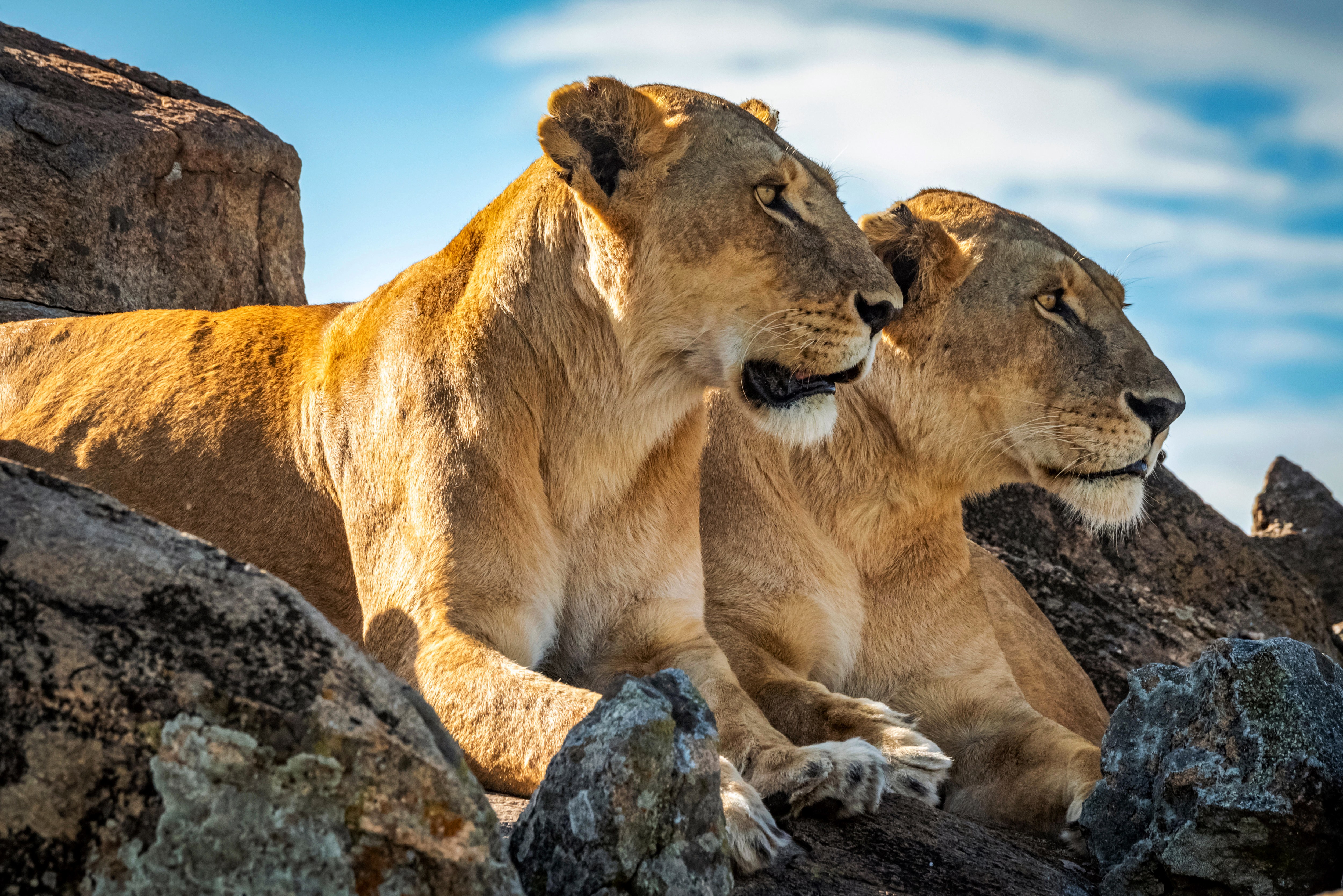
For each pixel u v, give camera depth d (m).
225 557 4.73
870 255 8.70
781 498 10.42
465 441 8.51
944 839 7.56
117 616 4.43
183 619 4.51
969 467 10.45
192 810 4.30
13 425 10.87
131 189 14.60
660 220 8.50
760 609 10.12
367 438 9.04
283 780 4.41
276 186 16.53
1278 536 19.50
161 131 14.98
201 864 4.29
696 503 9.59
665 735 5.34
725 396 10.78
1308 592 16.50
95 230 14.24
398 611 8.38
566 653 9.09
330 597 9.58
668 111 8.88
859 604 10.57
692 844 5.33
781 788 7.25
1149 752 7.40
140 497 10.05
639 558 9.09
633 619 9.05
